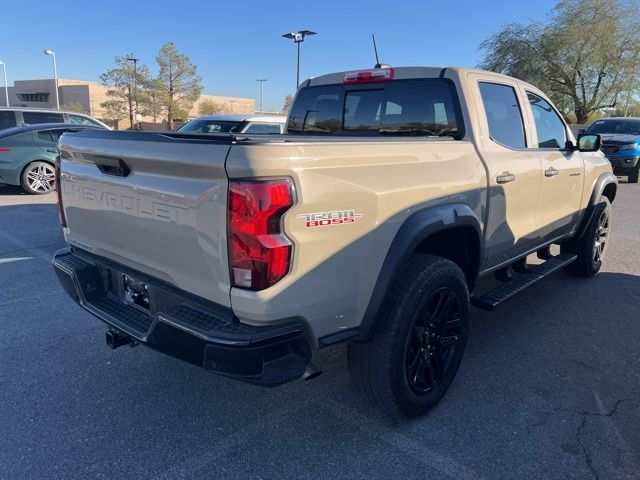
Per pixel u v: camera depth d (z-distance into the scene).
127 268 2.99
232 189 2.21
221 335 2.29
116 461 2.74
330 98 4.52
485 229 3.61
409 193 2.83
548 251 5.56
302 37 24.12
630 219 9.77
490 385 3.54
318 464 2.74
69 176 3.28
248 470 2.69
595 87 34.50
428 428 3.05
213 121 10.94
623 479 2.66
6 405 3.20
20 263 6.04
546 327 4.53
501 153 3.77
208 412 3.19
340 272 2.52
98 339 4.11
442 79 3.75
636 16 32.50
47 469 2.66
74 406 3.21
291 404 3.29
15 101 76.19
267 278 2.26
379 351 2.82
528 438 2.97
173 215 2.50
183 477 2.63
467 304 3.29
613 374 3.72
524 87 4.37
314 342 2.52
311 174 2.32
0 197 10.69
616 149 15.66
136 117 51.94
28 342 4.04
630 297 5.32
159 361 3.79
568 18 33.50
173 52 50.34
